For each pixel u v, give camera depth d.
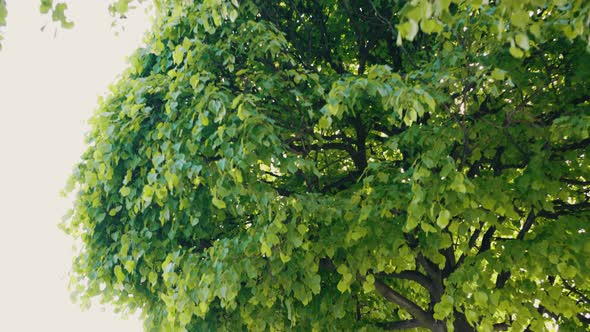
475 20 4.89
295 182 6.93
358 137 6.94
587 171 5.42
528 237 5.27
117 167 6.60
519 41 2.78
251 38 5.96
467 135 5.02
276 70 6.28
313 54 6.98
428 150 4.98
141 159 6.25
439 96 4.75
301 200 5.20
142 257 6.51
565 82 5.43
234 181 5.34
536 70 5.71
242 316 6.07
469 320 4.93
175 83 5.82
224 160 5.16
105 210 6.79
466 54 4.86
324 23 6.88
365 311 7.50
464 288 4.93
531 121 5.00
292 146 6.39
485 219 5.09
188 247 6.52
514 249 5.06
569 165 5.52
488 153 5.45
